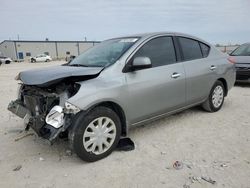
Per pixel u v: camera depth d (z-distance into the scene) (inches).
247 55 346.3
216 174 115.6
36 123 128.0
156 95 153.3
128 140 148.3
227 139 154.6
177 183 109.8
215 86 203.9
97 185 110.4
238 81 335.3
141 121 151.6
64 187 109.7
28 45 2456.9
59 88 127.6
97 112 128.0
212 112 208.4
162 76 156.1
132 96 140.9
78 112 124.2
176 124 182.5
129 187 108.2
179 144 149.1
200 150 140.5
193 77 178.1
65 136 133.5
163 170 120.7
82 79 129.1
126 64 141.8
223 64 207.5
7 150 147.3
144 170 121.2
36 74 135.3
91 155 128.7
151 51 156.3
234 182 109.0
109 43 172.6
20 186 111.2
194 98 184.2
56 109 121.2
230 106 230.1
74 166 127.3
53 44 2600.9
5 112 229.9
